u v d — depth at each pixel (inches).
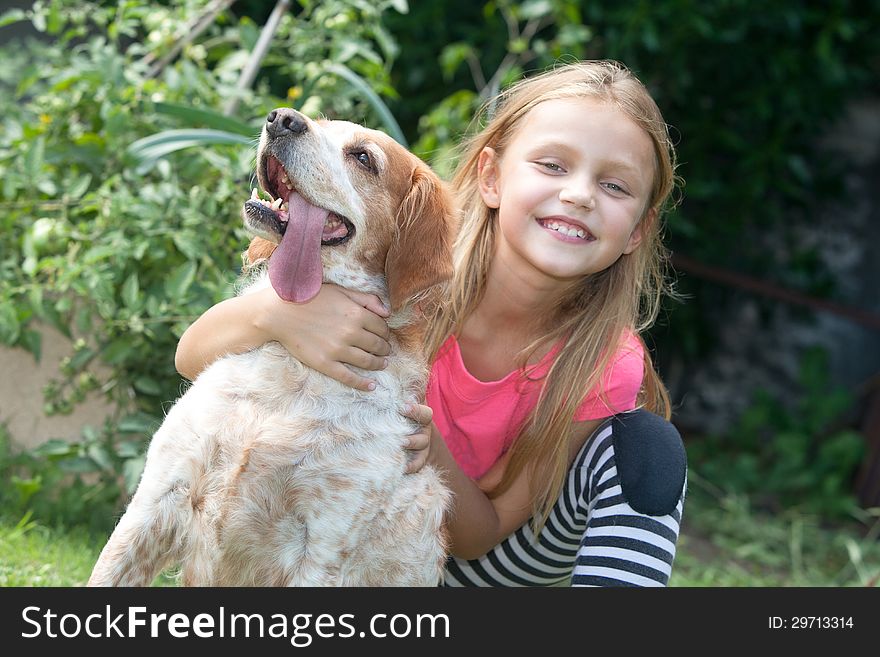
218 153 156.0
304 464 90.6
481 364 115.4
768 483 249.1
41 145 150.3
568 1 205.0
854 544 212.2
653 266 124.3
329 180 96.5
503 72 211.8
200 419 91.7
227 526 90.7
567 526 112.9
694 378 288.2
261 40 166.6
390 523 93.6
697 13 228.7
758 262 276.5
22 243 153.8
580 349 109.1
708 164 259.3
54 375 153.3
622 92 107.6
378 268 102.0
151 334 144.2
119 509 149.2
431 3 232.8
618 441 108.0
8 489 149.8
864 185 285.1
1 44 227.5
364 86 159.8
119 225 146.9
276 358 94.0
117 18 178.9
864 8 251.4
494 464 114.5
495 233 113.7
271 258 95.4
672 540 104.4
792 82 249.8
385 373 97.0
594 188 103.4
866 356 286.5
